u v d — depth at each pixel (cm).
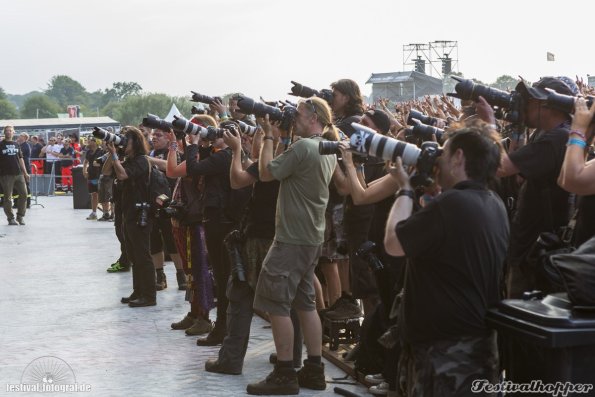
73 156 3188
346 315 694
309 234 591
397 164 388
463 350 370
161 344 776
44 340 800
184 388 628
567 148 414
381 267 562
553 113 469
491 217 373
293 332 618
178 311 934
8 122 5334
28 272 1254
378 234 566
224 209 720
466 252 367
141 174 941
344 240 691
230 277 663
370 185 518
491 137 381
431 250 369
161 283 1073
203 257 806
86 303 993
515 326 358
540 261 414
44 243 1631
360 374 621
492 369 377
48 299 1023
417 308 377
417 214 371
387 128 619
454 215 365
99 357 729
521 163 463
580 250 378
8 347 772
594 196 428
